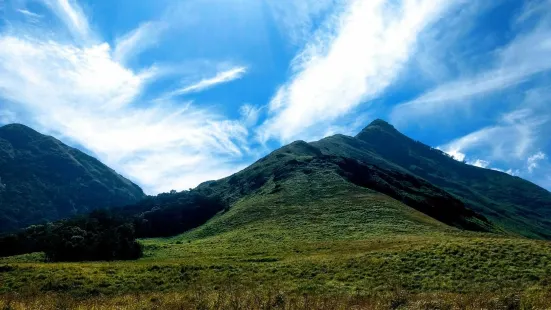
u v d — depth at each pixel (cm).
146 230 11056
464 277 3138
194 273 3769
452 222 10706
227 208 11662
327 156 14162
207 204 12900
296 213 8044
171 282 3544
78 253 6034
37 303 2273
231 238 6831
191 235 8650
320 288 3036
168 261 4884
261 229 7181
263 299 2325
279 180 11988
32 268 3969
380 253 4022
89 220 7881
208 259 4769
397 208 7800
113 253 6112
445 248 3916
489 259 3481
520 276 3044
